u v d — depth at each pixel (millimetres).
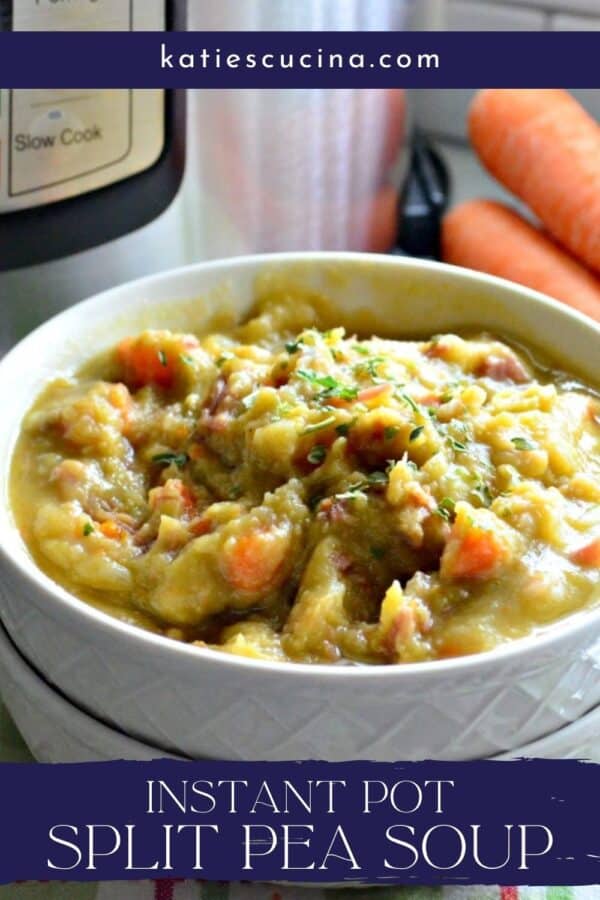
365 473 397
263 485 401
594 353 441
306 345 425
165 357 439
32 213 460
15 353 430
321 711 347
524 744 367
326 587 375
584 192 547
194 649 346
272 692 345
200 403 428
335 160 507
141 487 416
